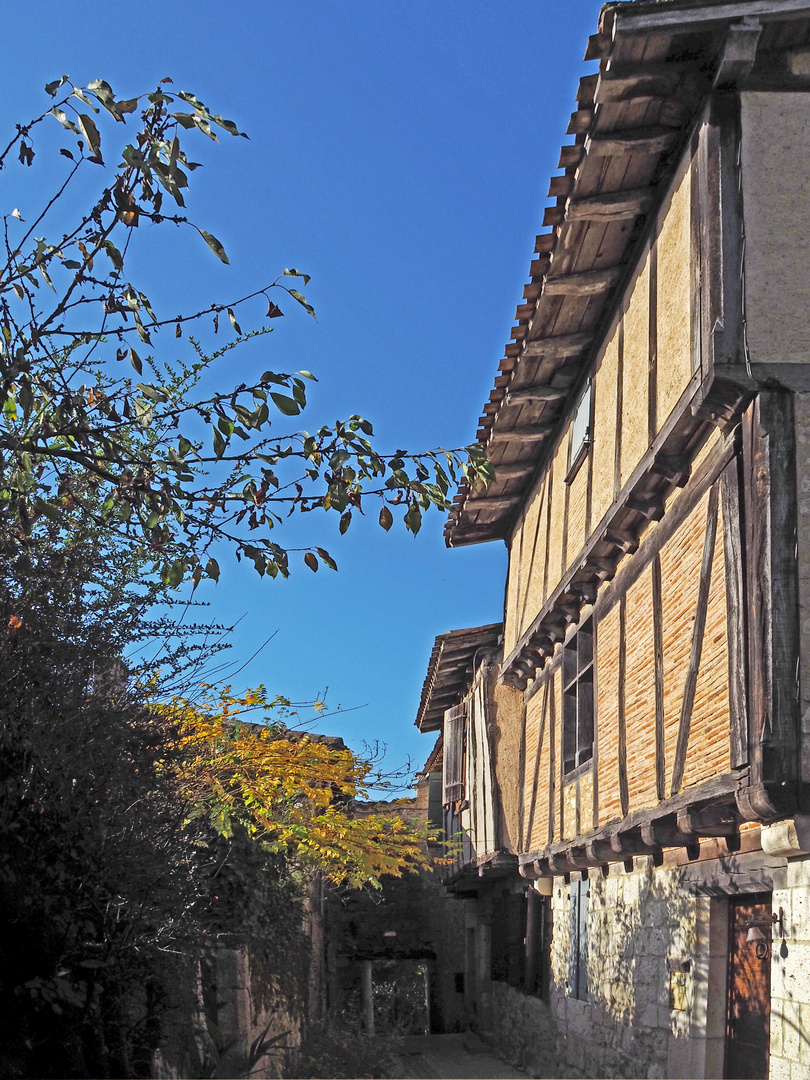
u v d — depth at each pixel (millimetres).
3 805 3816
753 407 5461
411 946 20344
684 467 6602
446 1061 13703
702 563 6176
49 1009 3992
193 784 5797
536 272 8016
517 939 13484
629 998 7977
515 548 12016
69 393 3523
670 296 6734
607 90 6191
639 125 6559
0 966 3811
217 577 3816
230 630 4465
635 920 7945
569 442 9547
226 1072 6246
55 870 4008
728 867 6113
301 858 9570
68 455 3551
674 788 6480
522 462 10938
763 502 5266
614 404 8023
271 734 7223
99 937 4312
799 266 5645
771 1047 5359
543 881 11086
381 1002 20578
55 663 3977
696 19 5730
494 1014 14867
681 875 6992
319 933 14422
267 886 8359
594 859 8430
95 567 4062
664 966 7215
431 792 19406
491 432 10219
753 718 5145
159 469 3607
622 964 8211
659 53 5988
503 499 11711
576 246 7656
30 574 3736
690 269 6160
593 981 9086
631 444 7484
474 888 15906
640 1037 7633
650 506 7137
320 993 14016
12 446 3367
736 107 5914
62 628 3959
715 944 6512
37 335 3432
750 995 6133
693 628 6324
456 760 16203
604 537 7805
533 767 11328
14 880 3812
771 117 5891
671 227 6781
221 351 4395
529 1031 11945
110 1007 4402
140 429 3770
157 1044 4984
